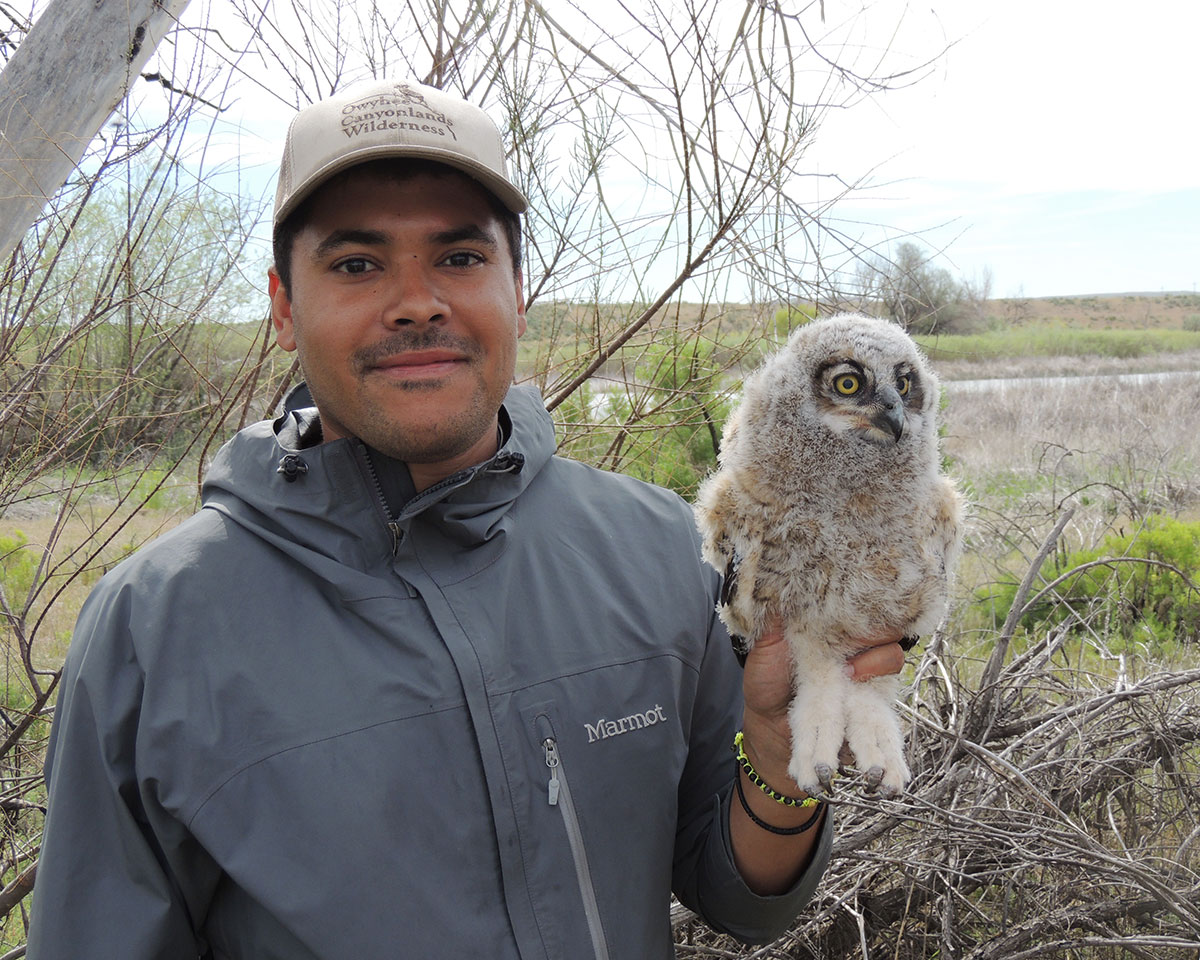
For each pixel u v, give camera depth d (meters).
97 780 0.60
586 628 0.66
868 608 0.71
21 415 1.27
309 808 0.57
